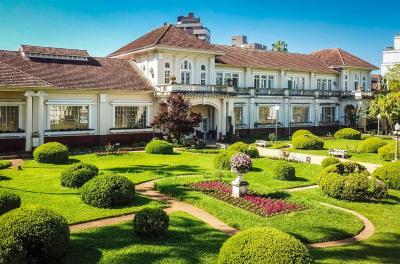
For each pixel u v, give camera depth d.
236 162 14.84
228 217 12.48
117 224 11.82
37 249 8.62
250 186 16.50
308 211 13.28
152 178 19.05
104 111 32.38
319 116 49.75
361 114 49.34
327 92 50.19
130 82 34.62
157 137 34.81
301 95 47.34
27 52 31.61
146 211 10.76
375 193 15.82
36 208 9.17
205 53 37.88
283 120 46.09
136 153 27.98
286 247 7.29
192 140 36.12
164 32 37.22
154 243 10.30
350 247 10.50
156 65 35.50
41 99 27.69
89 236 10.71
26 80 26.50
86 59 35.03
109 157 25.67
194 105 35.22
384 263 9.40
